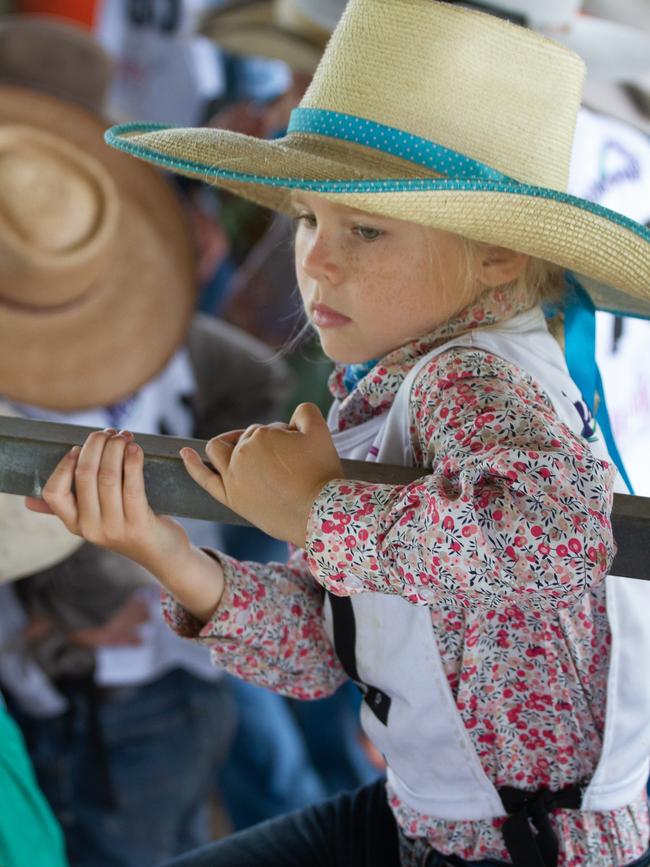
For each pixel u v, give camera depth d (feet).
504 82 6.77
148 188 13.57
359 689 7.40
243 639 7.52
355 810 8.20
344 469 6.10
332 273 6.81
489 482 5.81
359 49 6.81
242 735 14.97
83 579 12.09
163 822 13.07
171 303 13.52
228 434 6.23
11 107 13.01
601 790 7.00
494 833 7.14
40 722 12.71
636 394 12.60
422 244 6.72
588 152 12.53
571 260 6.50
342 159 6.68
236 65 20.29
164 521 7.13
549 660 6.83
